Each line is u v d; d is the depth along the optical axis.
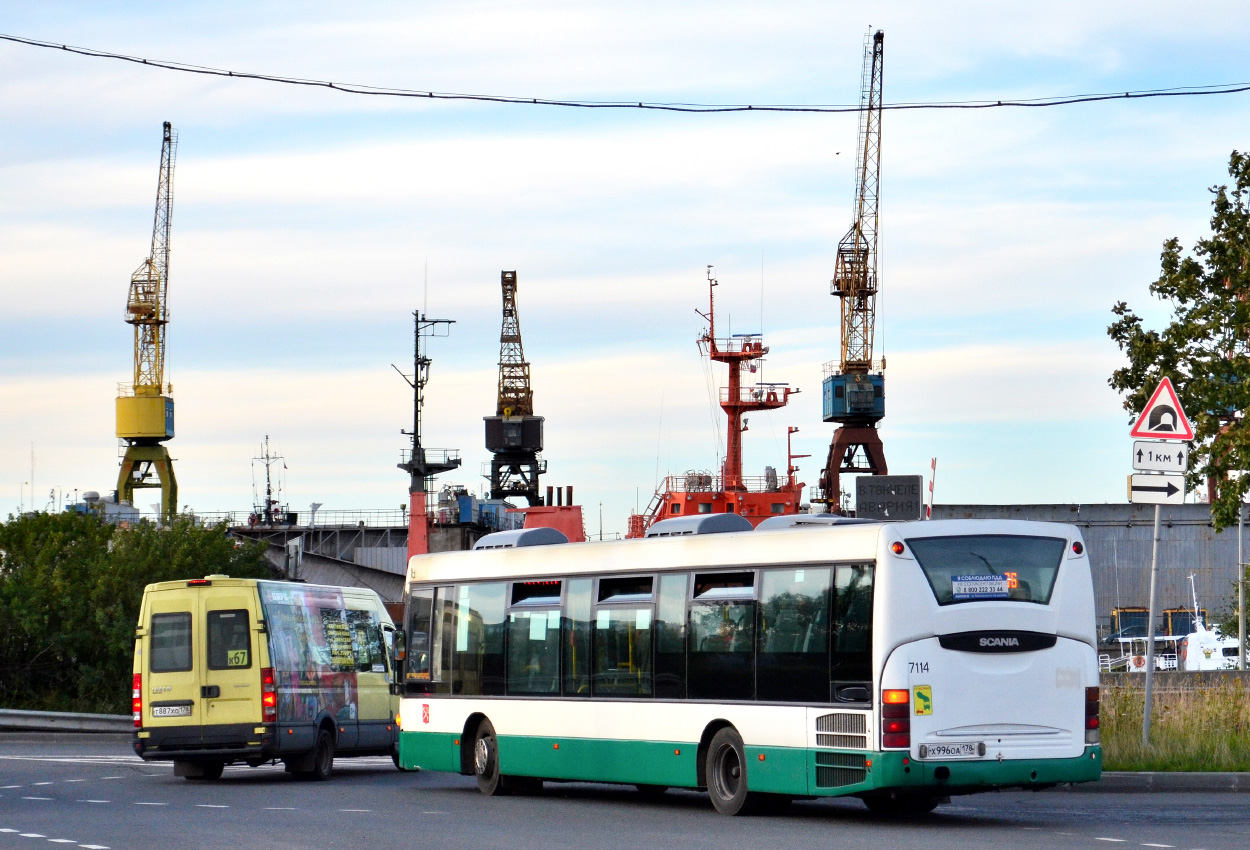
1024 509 81.00
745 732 20.19
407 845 16.53
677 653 21.41
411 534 77.50
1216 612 80.44
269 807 22.14
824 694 19.19
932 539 18.83
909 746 18.31
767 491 63.84
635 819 19.95
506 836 17.52
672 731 21.31
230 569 63.00
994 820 19.33
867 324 130.25
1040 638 19.03
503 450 124.00
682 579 21.53
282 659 29.06
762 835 17.48
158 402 122.88
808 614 19.55
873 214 132.25
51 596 56.66
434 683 25.95
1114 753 24.61
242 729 28.33
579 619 23.17
